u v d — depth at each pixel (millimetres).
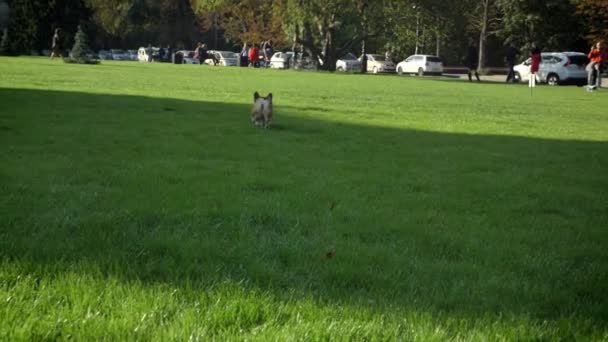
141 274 3990
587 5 51156
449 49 84625
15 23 59688
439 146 11578
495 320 3621
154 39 96062
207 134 11266
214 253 4523
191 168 7961
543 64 47969
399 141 11898
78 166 7664
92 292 3568
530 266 4766
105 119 12648
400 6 58938
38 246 4410
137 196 6219
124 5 88312
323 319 3393
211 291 3721
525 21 65688
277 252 4711
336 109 18344
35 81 23422
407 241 5266
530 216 6527
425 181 8016
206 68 51844
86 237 4730
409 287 4148
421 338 3217
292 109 17609
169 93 20859
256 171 7984
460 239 5371
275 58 73125
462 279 4371
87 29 63688
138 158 8492
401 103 22359
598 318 3830
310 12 58219
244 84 29172
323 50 62469
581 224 6273
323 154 9828
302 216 5812
